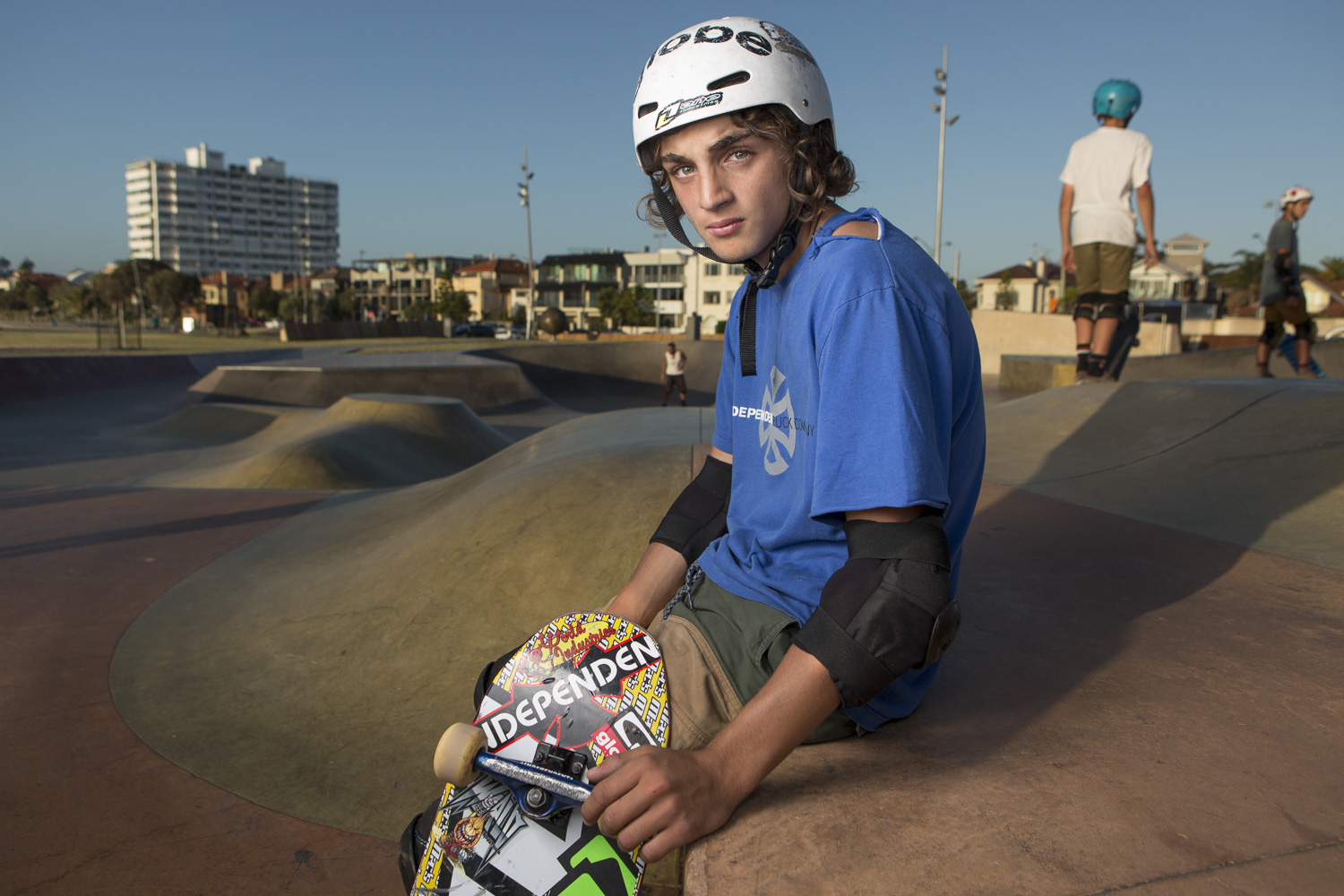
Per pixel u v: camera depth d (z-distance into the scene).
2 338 34.38
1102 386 4.95
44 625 3.43
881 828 0.99
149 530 4.89
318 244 188.50
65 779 2.34
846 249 1.03
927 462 0.93
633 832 0.90
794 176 1.10
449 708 2.70
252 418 11.62
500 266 97.19
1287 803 1.04
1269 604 1.89
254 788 2.32
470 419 11.42
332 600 3.50
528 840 1.00
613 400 20.97
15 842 2.05
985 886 0.88
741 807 1.04
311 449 8.30
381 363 19.39
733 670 1.10
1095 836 0.96
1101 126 5.40
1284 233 6.80
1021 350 13.25
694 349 23.08
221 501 5.69
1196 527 2.69
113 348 26.59
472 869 1.01
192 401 14.98
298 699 2.82
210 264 176.50
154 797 2.26
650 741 1.05
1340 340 9.86
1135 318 6.49
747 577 1.16
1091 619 1.80
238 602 3.69
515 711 1.09
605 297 73.81
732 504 1.29
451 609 3.16
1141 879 0.89
